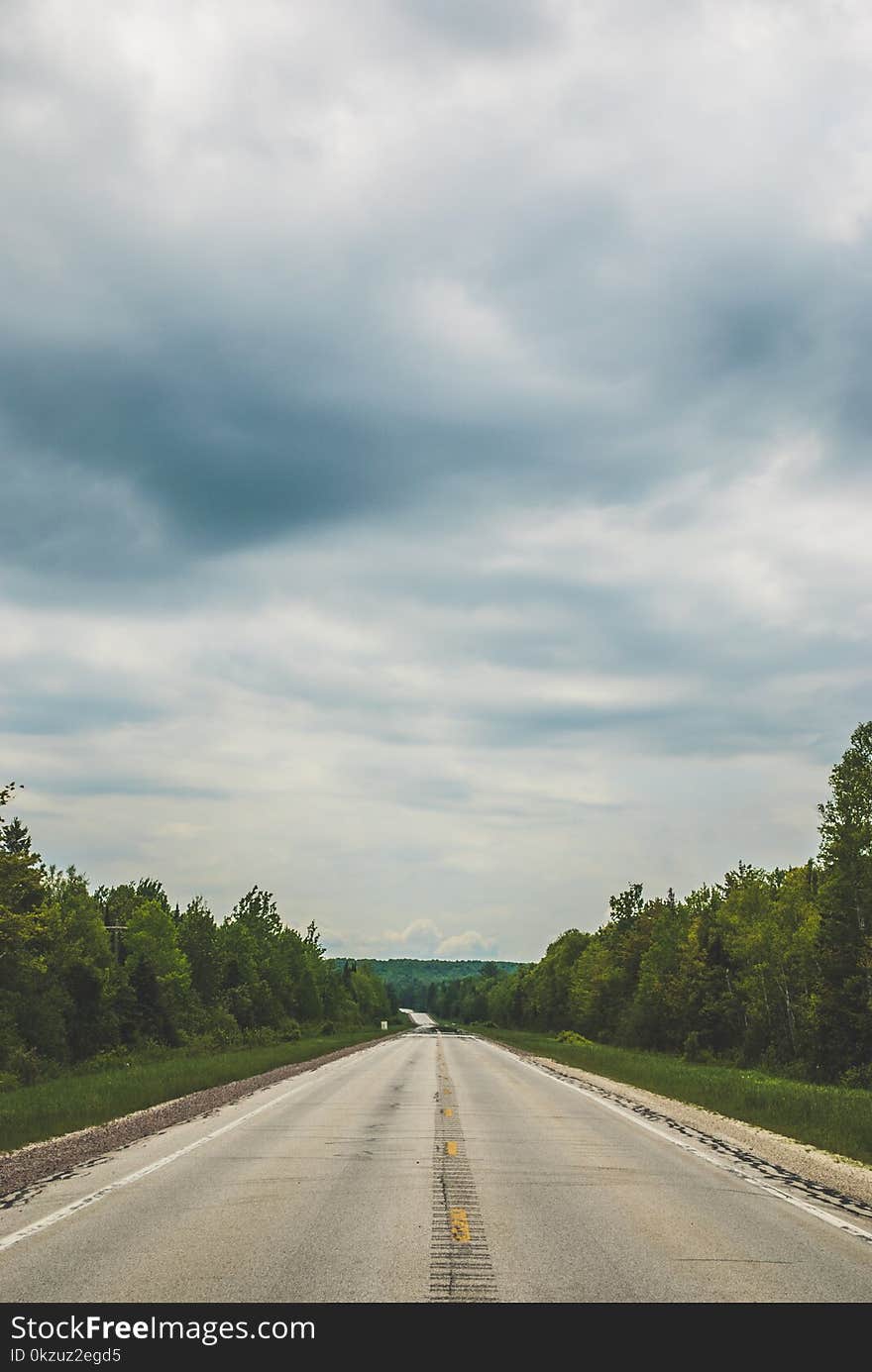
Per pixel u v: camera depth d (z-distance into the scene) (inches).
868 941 1640.0
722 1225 384.5
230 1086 1143.6
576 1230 367.9
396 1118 773.3
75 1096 950.4
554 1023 4899.1
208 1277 296.2
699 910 2701.8
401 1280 294.0
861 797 1674.5
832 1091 1144.2
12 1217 388.2
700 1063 2341.3
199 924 3378.4
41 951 2022.6
